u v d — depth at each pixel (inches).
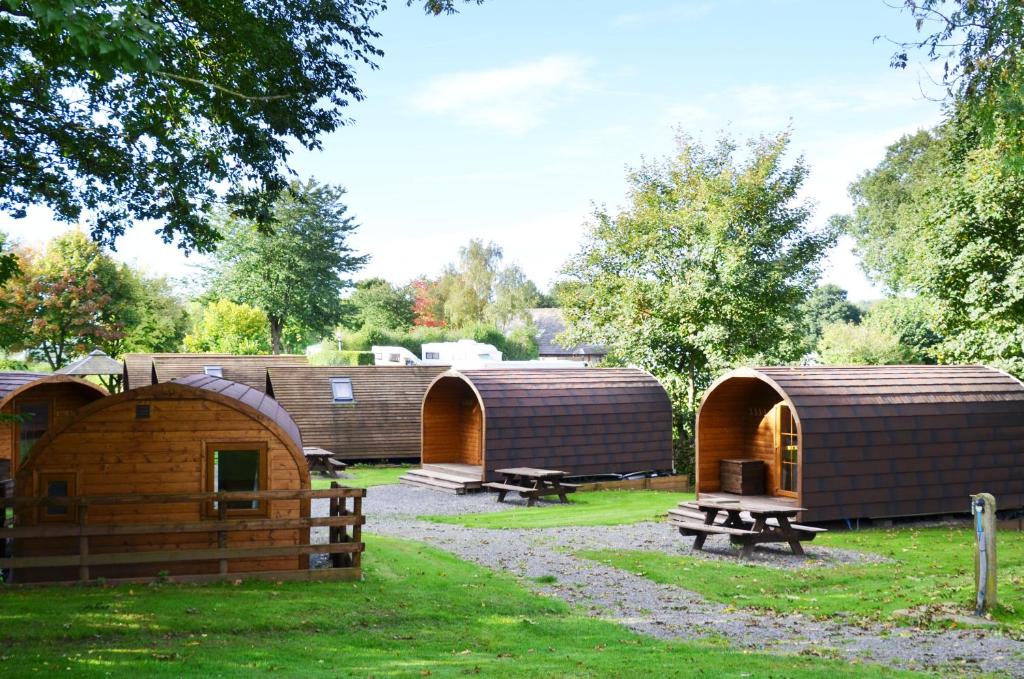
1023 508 818.2
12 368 1818.4
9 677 294.7
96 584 462.0
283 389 1280.8
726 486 810.8
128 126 487.5
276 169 544.1
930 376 823.7
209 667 320.8
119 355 1956.2
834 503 732.0
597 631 417.7
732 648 387.5
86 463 489.4
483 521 781.9
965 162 1040.2
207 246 556.1
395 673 323.0
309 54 526.0
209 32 479.2
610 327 1403.8
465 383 1118.4
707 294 1280.8
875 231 2336.4
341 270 2564.0
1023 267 937.5
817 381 766.5
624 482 1055.6
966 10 597.9
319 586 474.6
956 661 364.2
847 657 370.9
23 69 454.6
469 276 3560.5
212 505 497.7
